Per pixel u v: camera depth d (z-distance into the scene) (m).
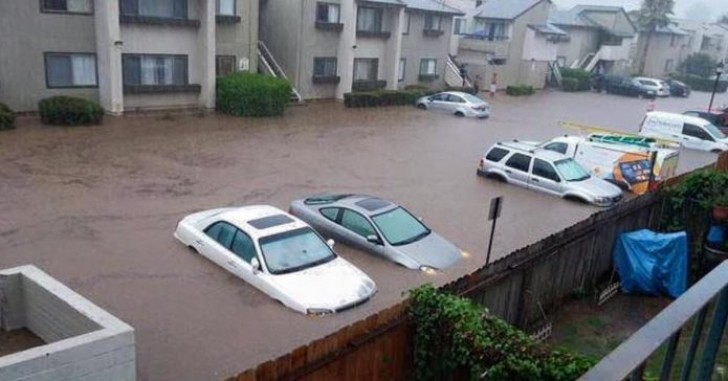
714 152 29.56
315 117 32.28
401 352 8.73
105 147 21.97
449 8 46.84
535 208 18.47
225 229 12.54
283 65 36.22
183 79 29.83
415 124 32.59
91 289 11.34
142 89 28.00
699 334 2.35
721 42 82.75
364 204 14.39
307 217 14.72
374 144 26.38
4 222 14.38
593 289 15.60
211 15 29.39
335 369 7.59
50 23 25.14
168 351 9.38
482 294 11.05
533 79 55.28
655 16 70.06
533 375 7.66
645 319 14.49
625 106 48.44
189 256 12.97
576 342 13.16
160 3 28.12
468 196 19.34
